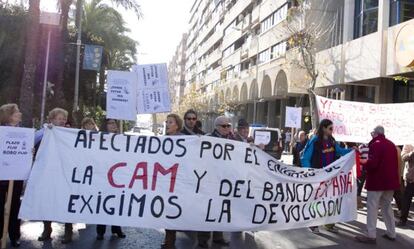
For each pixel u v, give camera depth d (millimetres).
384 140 8406
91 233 8234
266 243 8023
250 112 57156
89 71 37656
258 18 51719
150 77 9266
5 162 6535
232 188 7219
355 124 12594
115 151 6969
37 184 6742
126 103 9141
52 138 6887
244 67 58500
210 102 70688
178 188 7004
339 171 8344
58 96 28047
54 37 26797
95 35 38219
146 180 6961
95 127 8320
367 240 8305
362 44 25359
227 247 7656
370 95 28141
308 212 7922
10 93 32656
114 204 6875
